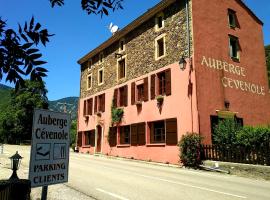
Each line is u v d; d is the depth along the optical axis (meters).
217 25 19.81
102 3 3.08
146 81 21.52
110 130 25.02
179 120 18.16
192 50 18.12
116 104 24.84
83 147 29.64
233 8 21.27
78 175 12.06
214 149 15.90
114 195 8.16
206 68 18.34
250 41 21.70
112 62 26.52
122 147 23.11
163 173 13.48
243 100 19.91
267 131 14.02
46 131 4.06
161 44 21.38
